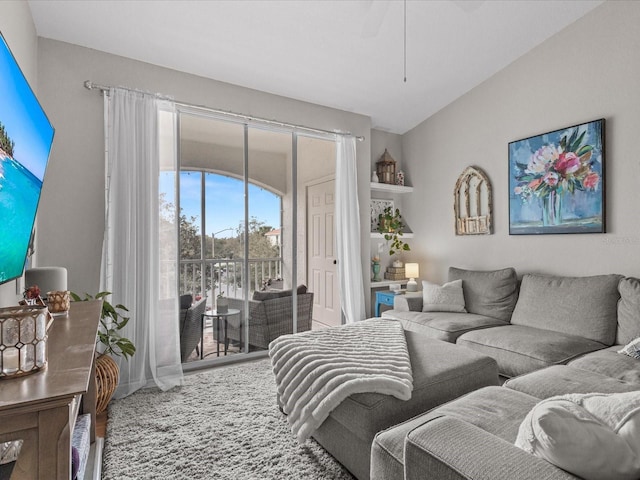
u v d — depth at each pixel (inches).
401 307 148.1
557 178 127.6
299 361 78.3
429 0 108.3
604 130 115.6
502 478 33.5
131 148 111.7
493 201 151.3
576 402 37.1
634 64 109.8
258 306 145.5
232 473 68.0
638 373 75.4
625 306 100.0
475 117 157.8
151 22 104.1
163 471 68.6
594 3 116.7
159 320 116.2
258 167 146.5
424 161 183.3
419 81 149.6
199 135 133.3
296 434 70.2
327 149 165.6
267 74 133.9
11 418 28.5
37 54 103.6
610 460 31.0
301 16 107.8
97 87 109.8
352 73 139.4
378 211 191.3
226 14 104.3
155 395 104.1
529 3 113.5
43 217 104.5
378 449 51.3
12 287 72.7
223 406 96.3
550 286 119.6
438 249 176.6
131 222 110.7
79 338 44.7
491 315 132.9
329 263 164.4
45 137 62.4
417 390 67.7
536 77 135.0
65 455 29.7
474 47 131.7
